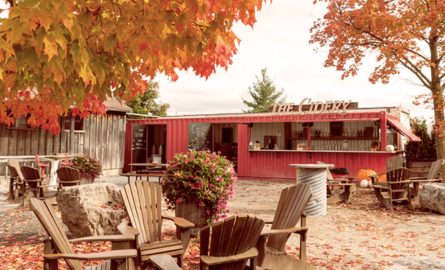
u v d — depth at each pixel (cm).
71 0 262
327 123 1733
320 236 574
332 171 1070
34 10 217
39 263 404
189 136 1608
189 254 437
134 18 285
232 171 550
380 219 716
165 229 580
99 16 298
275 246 371
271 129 1859
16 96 428
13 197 859
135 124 1755
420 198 809
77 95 309
